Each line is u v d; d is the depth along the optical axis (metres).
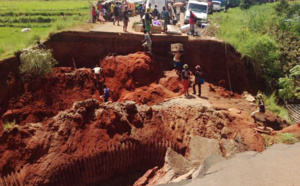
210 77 19.38
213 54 19.44
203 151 12.73
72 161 12.48
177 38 19.23
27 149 12.57
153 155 13.51
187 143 13.30
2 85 15.33
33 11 36.59
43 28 27.75
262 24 25.86
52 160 12.38
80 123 13.20
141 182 12.52
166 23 19.70
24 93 15.75
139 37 18.80
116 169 13.28
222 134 13.12
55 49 18.31
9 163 12.37
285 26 25.25
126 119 13.65
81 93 16.61
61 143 12.76
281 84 20.17
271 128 14.70
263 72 21.47
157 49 19.31
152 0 27.17
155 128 13.72
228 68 19.56
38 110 15.46
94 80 17.19
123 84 17.02
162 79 17.56
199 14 26.08
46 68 16.38
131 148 13.20
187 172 11.95
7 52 16.86
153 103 15.93
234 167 11.20
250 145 12.57
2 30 26.97
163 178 11.84
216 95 17.33
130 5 29.83
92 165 12.77
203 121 13.70
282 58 22.77
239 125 13.95
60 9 38.81
